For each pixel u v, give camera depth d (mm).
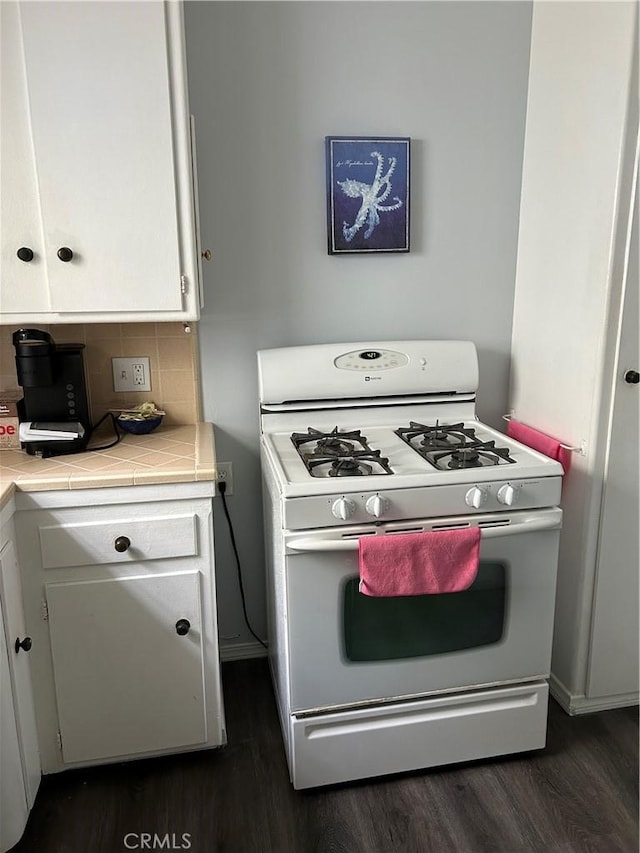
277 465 1620
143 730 1692
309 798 1661
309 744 1612
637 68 1544
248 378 2035
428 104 1955
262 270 1973
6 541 1431
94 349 1904
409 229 2018
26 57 1447
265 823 1586
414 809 1625
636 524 1844
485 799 1653
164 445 1771
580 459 1824
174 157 1549
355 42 1882
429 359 1980
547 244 1937
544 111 1914
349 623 1563
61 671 1605
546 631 1688
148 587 1599
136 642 1627
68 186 1522
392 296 2068
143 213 1564
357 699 1624
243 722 1941
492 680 1691
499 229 2086
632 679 1974
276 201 1938
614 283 1663
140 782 1711
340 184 1937
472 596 1608
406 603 1573
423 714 1674
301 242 1978
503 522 1570
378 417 2004
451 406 2045
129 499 1535
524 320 2088
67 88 1477
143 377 1952
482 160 2023
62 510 1517
